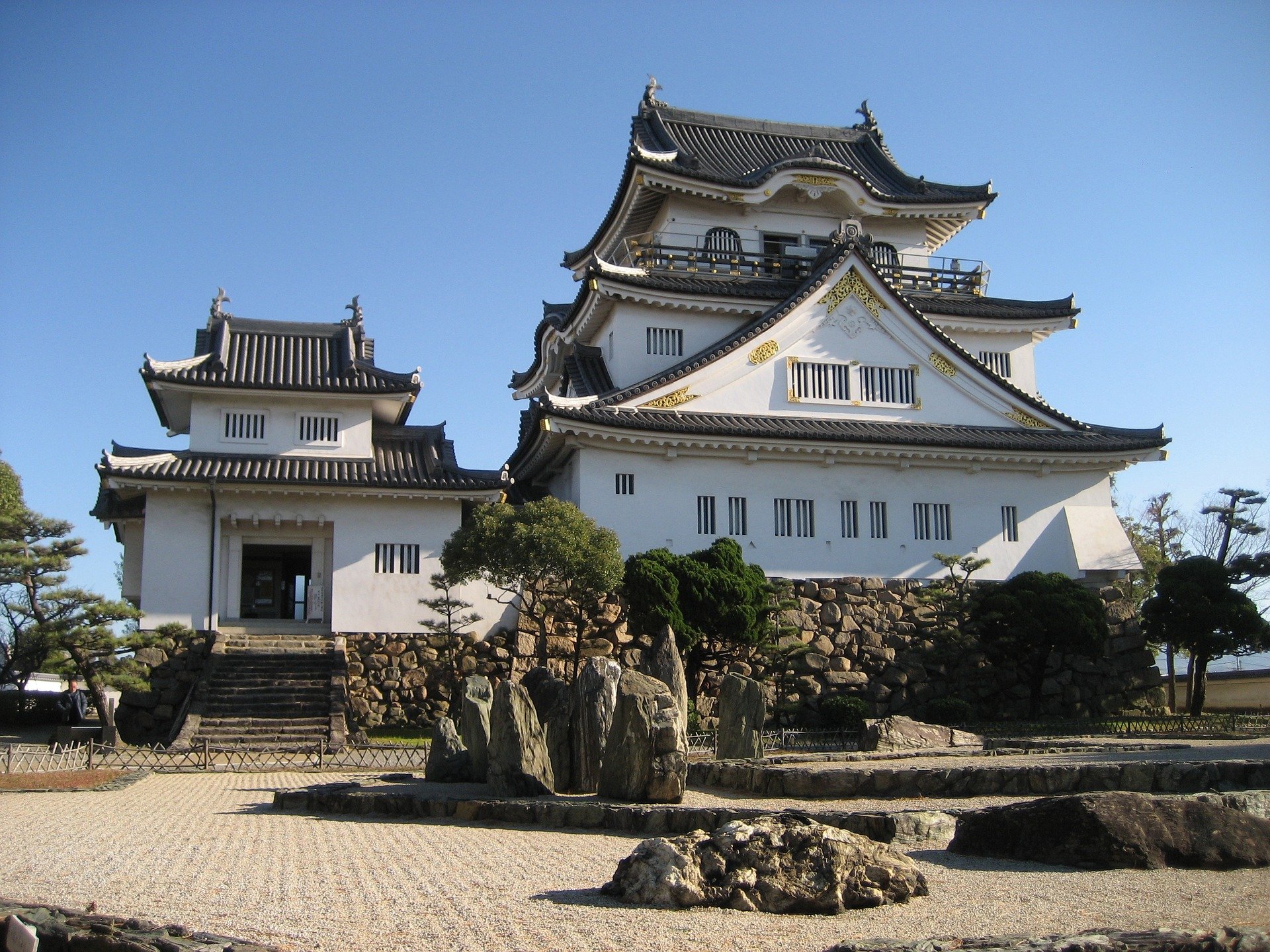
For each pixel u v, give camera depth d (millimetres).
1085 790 18078
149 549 41156
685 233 54156
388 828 18484
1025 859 13711
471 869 14039
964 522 48406
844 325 48906
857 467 47562
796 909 11344
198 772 29812
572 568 36344
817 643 44344
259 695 36906
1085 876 12820
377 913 11547
